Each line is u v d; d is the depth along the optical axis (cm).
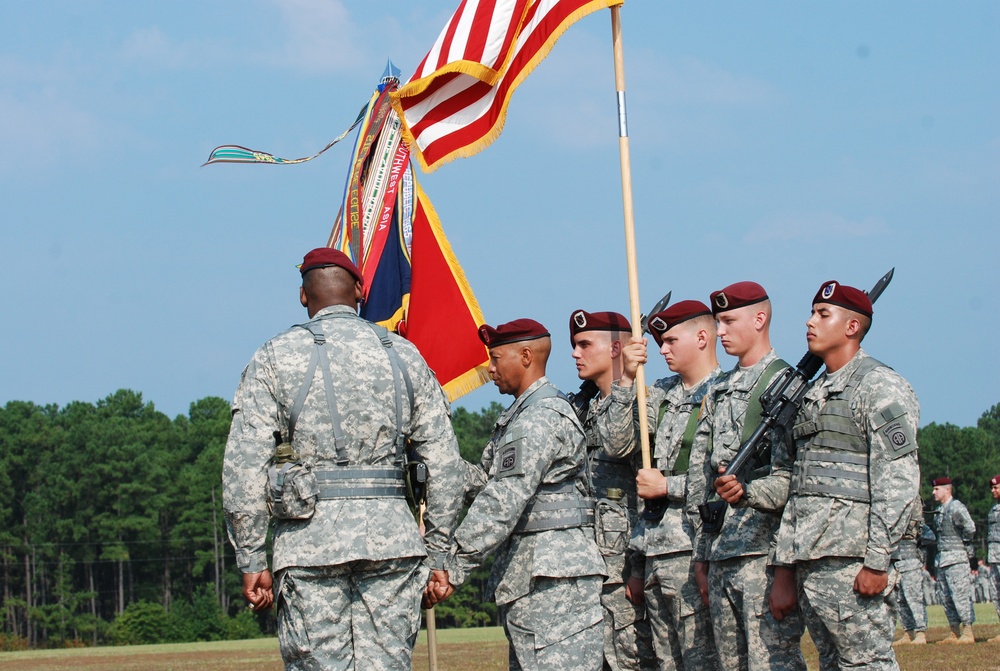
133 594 7750
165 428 8600
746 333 749
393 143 1008
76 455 7869
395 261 990
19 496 8112
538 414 690
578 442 702
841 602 652
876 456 643
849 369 671
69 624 7262
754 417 732
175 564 7869
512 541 697
